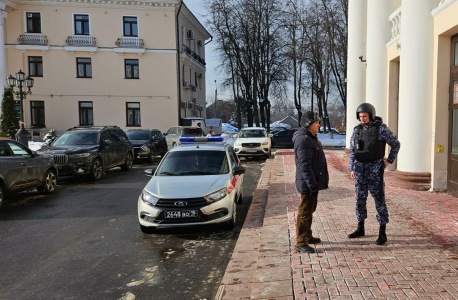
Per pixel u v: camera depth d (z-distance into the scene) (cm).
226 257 491
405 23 789
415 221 548
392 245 449
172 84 3083
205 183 610
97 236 588
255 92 3275
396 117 1106
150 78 3061
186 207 566
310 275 373
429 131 776
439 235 482
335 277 365
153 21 3028
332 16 2930
